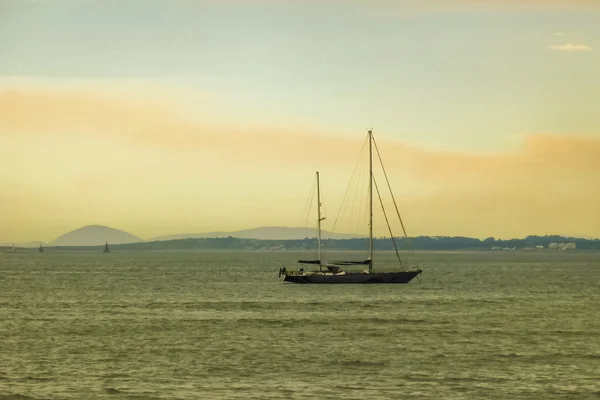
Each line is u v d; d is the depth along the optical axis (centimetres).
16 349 8062
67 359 7481
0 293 16200
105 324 10319
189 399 5806
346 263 18225
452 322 10538
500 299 14612
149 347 8219
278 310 12344
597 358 7550
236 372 6844
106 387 6212
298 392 6056
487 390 6141
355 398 5859
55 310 12344
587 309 12500
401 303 13650
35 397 5859
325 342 8588
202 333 9356
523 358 7544
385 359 7475
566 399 5856
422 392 6069
